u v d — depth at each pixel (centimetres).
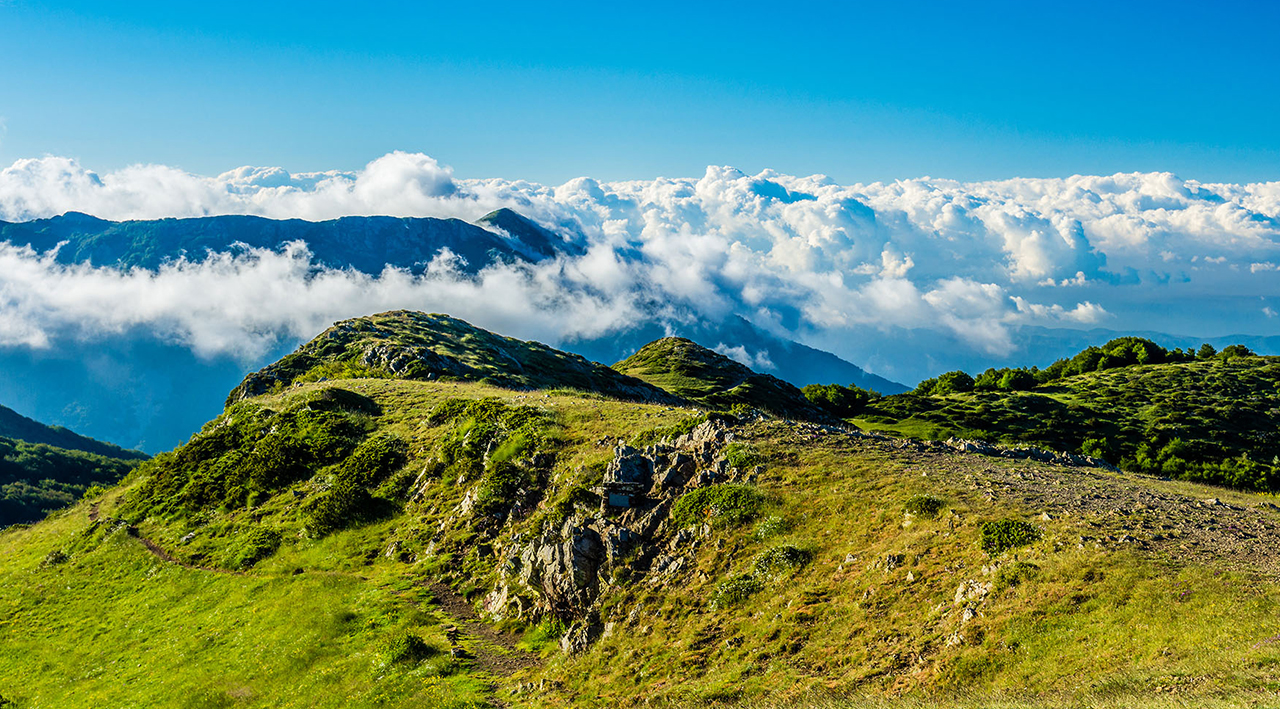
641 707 2309
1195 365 14462
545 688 2592
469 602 3447
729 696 2216
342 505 4550
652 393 13375
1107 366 16812
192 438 6975
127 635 3769
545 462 4212
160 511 5381
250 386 9088
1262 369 13512
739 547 2977
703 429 3922
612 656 2691
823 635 2362
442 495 4450
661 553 3128
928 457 3569
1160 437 11012
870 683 2058
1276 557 2161
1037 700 1694
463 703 2517
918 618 2259
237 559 4344
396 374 8762
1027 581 2198
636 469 3669
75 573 4728
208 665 3203
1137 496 2903
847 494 3116
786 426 4038
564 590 3098
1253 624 1758
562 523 3391
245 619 3594
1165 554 2198
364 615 3366
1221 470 8725
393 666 2820
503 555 3606
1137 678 1664
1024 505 2730
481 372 9862
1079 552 2264
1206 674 1590
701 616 2714
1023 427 12250
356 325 11269
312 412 6072
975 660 1964
